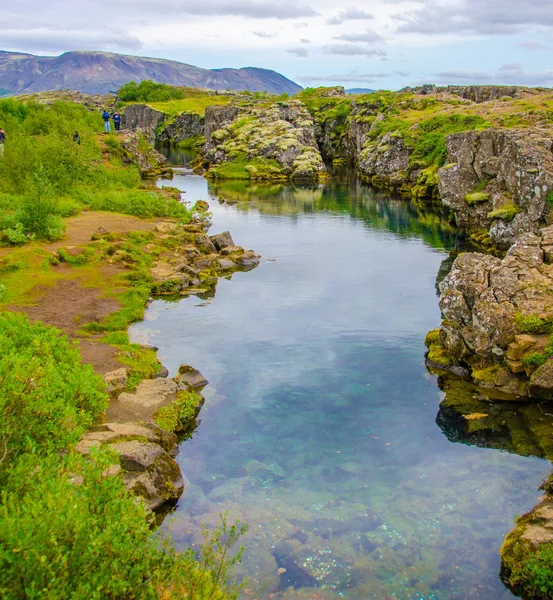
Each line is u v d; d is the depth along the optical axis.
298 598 13.27
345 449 19.53
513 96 106.50
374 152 94.25
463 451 19.38
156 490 16.50
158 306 33.72
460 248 48.97
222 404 22.47
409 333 29.83
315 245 50.53
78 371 20.23
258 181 94.50
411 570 14.14
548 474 17.95
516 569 13.70
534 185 42.09
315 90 157.38
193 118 147.88
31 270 35.19
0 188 52.31
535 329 23.62
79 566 9.00
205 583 10.31
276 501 16.78
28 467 11.23
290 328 30.52
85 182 62.44
